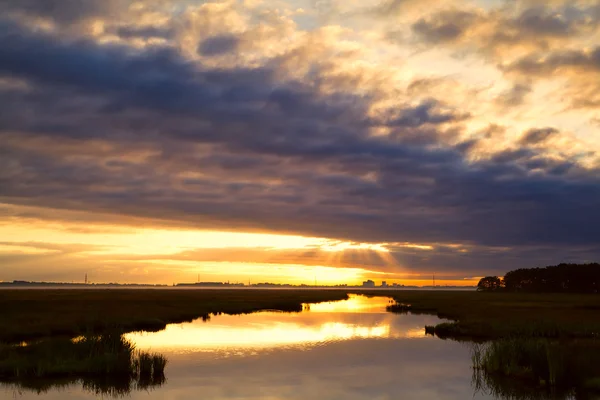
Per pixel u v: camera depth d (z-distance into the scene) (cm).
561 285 13812
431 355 2628
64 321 3750
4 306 5125
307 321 4731
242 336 3425
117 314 4525
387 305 8181
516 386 1906
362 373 2148
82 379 1984
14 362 2092
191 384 1931
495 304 6700
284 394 1791
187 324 4353
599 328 3450
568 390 1844
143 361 2086
